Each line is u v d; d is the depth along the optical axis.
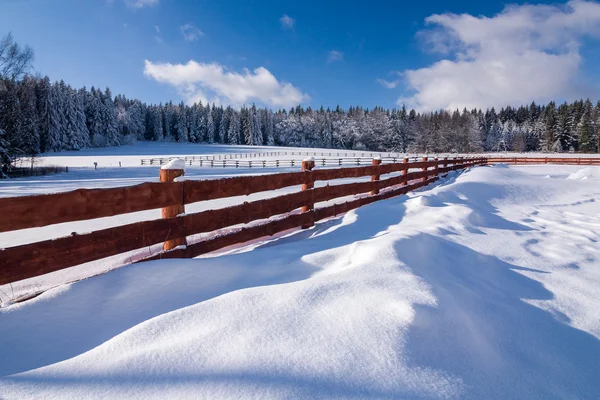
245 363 1.43
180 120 100.06
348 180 14.59
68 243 2.06
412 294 1.96
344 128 97.12
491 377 1.62
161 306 2.06
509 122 106.12
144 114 102.06
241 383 1.32
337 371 1.41
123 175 21.94
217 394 1.26
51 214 1.98
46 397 1.25
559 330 2.19
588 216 6.15
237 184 3.25
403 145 93.06
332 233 3.82
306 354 1.49
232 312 1.79
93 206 2.18
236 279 2.40
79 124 66.56
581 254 3.73
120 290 2.13
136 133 95.88
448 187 7.17
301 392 1.29
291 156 57.56
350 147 98.62
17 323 1.81
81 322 1.87
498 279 2.95
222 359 1.45
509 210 6.68
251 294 1.96
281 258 2.78
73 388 1.30
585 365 1.87
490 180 9.09
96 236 2.20
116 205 2.29
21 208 1.87
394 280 2.14
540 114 103.12
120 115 89.44
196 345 1.54
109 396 1.26
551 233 4.66
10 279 1.83
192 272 2.37
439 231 3.93
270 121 105.38
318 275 2.46
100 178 18.70
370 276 2.19
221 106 109.12
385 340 1.60
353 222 4.18
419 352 1.59
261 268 2.58
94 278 2.19
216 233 4.31
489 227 4.65
